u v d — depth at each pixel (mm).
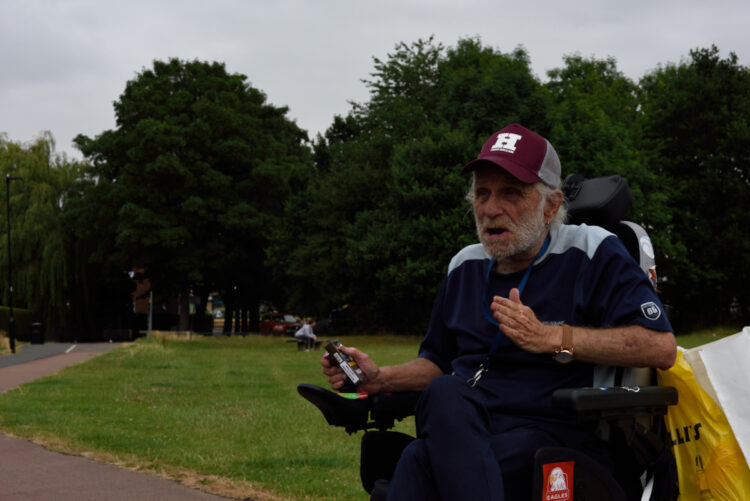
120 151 41812
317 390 2525
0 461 6250
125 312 55469
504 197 2283
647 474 2262
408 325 39156
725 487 2270
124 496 5027
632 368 2250
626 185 2879
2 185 44094
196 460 6223
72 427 8102
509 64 39562
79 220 42938
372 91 41125
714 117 37469
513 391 2236
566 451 1975
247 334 48344
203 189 41250
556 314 2240
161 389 12727
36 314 45125
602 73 47750
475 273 2477
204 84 42625
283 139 51094
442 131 32344
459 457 1897
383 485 2188
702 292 38375
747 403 2260
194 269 41344
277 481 5438
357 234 35344
